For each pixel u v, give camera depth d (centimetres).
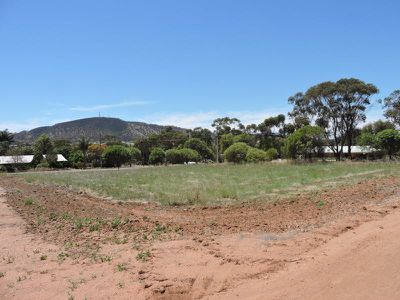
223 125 10481
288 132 8412
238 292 612
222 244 866
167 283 648
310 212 1231
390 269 653
